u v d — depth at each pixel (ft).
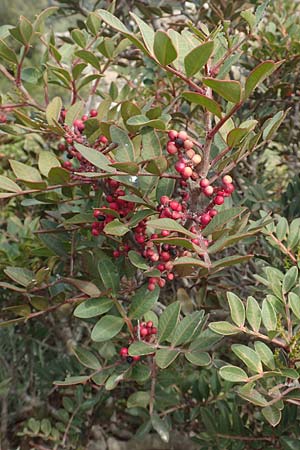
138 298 0.96
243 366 1.59
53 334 1.80
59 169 0.91
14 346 1.77
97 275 1.09
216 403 1.49
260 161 2.16
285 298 0.94
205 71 0.86
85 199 1.24
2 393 1.71
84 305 0.96
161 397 1.36
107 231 0.88
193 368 1.62
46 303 1.11
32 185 0.92
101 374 1.07
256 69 0.71
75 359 1.63
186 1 1.83
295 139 1.92
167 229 0.78
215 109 0.77
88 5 2.09
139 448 1.76
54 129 0.97
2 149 2.21
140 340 0.94
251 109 1.65
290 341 0.86
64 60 1.35
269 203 1.57
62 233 1.19
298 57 1.65
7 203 1.90
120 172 0.84
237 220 1.04
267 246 1.49
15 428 1.80
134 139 0.96
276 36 1.78
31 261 1.63
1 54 1.08
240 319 0.85
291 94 1.71
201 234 0.87
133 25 1.98
